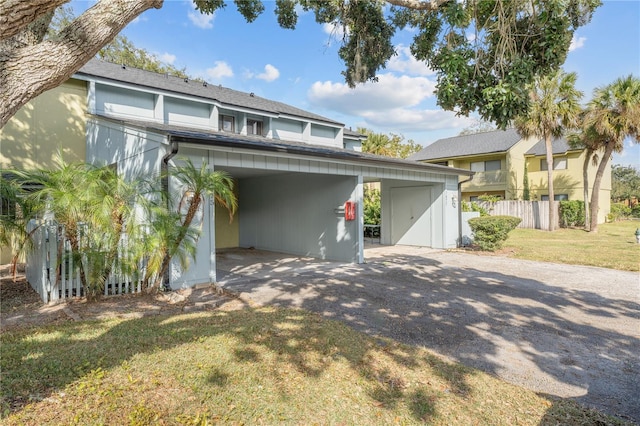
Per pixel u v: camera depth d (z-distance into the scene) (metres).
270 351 3.66
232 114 14.14
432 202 12.65
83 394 2.70
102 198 5.19
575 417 2.64
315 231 10.88
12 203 5.94
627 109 15.91
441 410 2.71
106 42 2.31
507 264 9.41
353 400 2.82
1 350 3.53
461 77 5.11
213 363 3.33
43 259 5.69
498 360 3.69
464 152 25.66
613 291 6.57
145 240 5.48
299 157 7.97
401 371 3.34
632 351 3.92
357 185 9.56
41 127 10.25
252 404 2.71
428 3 5.11
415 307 5.52
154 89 11.55
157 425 2.38
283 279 7.53
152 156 7.01
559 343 4.14
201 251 6.92
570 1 5.17
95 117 9.91
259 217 13.15
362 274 8.07
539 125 17.89
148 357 3.41
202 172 5.98
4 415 2.38
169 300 5.88
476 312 5.28
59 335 4.03
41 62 2.06
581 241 14.41
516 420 2.60
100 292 5.84
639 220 28.16
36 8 1.89
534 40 5.33
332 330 4.35
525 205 20.88
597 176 18.06
